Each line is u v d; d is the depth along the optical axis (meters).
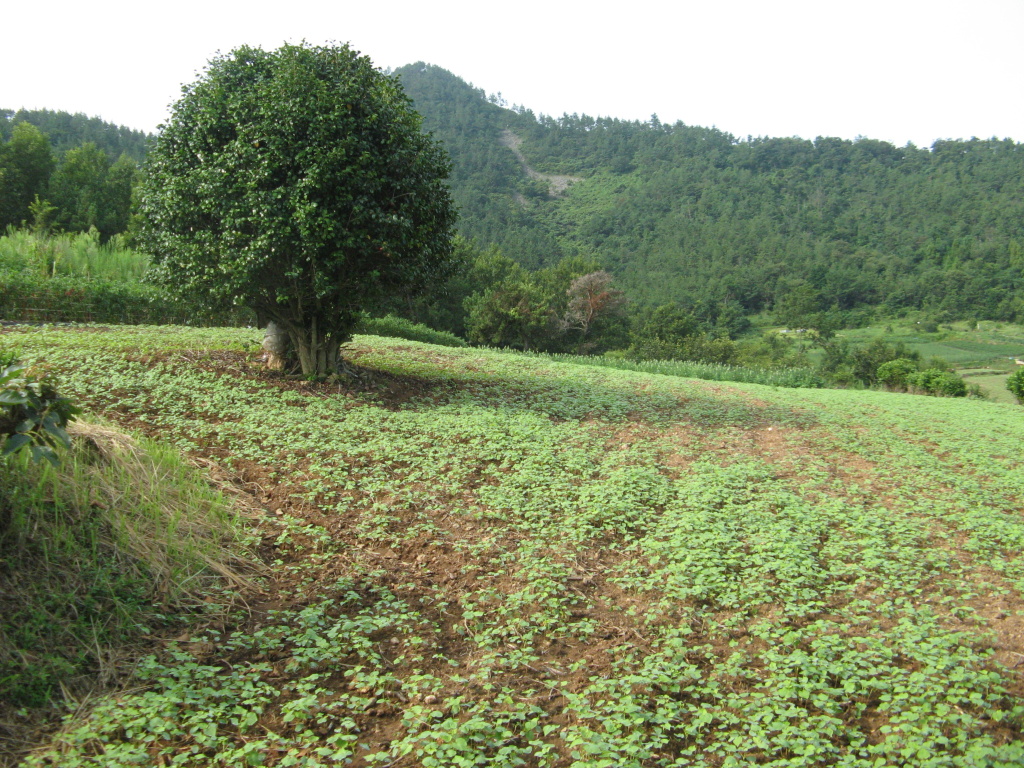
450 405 11.96
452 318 54.06
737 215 130.50
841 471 10.66
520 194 164.62
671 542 7.11
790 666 5.00
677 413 14.09
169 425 9.01
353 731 4.21
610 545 7.25
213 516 6.42
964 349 75.44
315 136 10.23
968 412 17.81
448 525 7.39
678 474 9.80
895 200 128.88
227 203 10.30
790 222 124.75
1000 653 5.30
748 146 168.25
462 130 198.25
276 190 10.05
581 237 134.38
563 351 55.47
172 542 5.66
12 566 4.65
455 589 6.15
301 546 6.52
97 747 3.72
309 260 10.30
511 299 50.72
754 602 5.99
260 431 9.13
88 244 23.03
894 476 10.40
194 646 4.80
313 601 5.66
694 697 4.70
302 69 10.45
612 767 3.81
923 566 6.95
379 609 5.64
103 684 4.23
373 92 11.05
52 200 40.59
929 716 4.37
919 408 17.89
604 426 12.05
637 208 141.88
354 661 4.97
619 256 121.31
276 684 4.59
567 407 13.16
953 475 10.59
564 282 64.06
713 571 6.43
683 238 120.81
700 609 5.99
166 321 19.97
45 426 4.79
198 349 12.76
